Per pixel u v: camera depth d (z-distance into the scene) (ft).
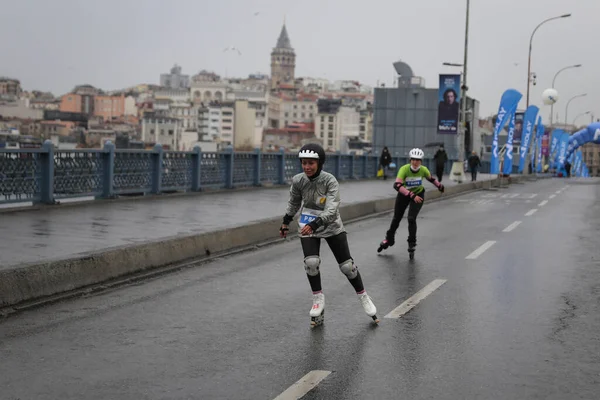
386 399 16.63
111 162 62.03
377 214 69.62
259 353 20.53
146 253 34.60
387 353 20.58
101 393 16.94
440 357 20.20
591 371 19.04
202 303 27.50
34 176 53.67
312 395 16.87
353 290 30.48
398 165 168.76
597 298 29.01
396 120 237.45
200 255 39.17
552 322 24.71
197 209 58.23
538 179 192.44
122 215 51.34
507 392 17.22
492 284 32.04
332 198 24.08
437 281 32.76
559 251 43.21
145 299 28.17
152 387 17.42
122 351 20.61
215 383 17.75
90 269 30.50
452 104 137.80
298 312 26.08
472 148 217.97
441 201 92.79
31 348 20.81
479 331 23.30
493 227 57.67
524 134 185.57
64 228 42.73
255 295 29.19
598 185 147.02
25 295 26.84
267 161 93.61
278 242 46.98
